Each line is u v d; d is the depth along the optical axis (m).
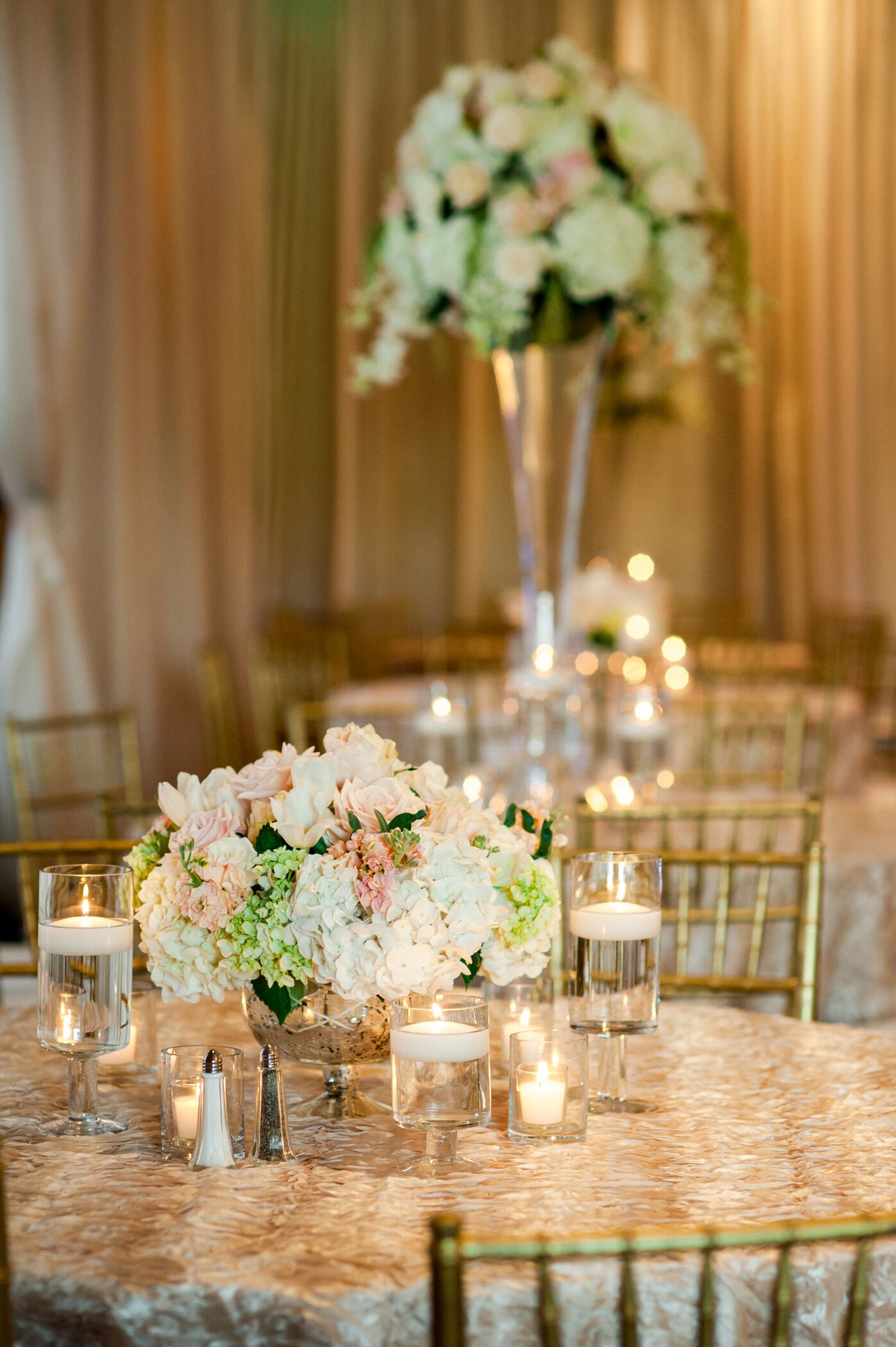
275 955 1.38
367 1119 1.50
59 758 4.93
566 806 3.29
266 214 6.13
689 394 5.14
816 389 7.07
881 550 7.24
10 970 2.23
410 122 6.40
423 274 3.59
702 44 6.77
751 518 6.97
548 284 3.47
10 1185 1.32
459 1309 0.93
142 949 1.48
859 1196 1.29
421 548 6.61
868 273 7.08
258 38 6.04
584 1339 1.13
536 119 3.39
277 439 6.24
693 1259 1.16
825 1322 1.17
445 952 1.38
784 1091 1.61
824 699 4.67
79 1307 1.11
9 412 4.96
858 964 2.95
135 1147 1.42
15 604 4.97
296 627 6.11
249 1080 1.63
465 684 4.53
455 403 6.59
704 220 3.63
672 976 2.18
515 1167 1.36
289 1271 1.13
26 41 5.06
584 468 3.77
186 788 1.47
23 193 5.01
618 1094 1.55
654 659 4.72
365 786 1.45
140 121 5.52
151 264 5.58
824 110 6.96
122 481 5.41
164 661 5.64
